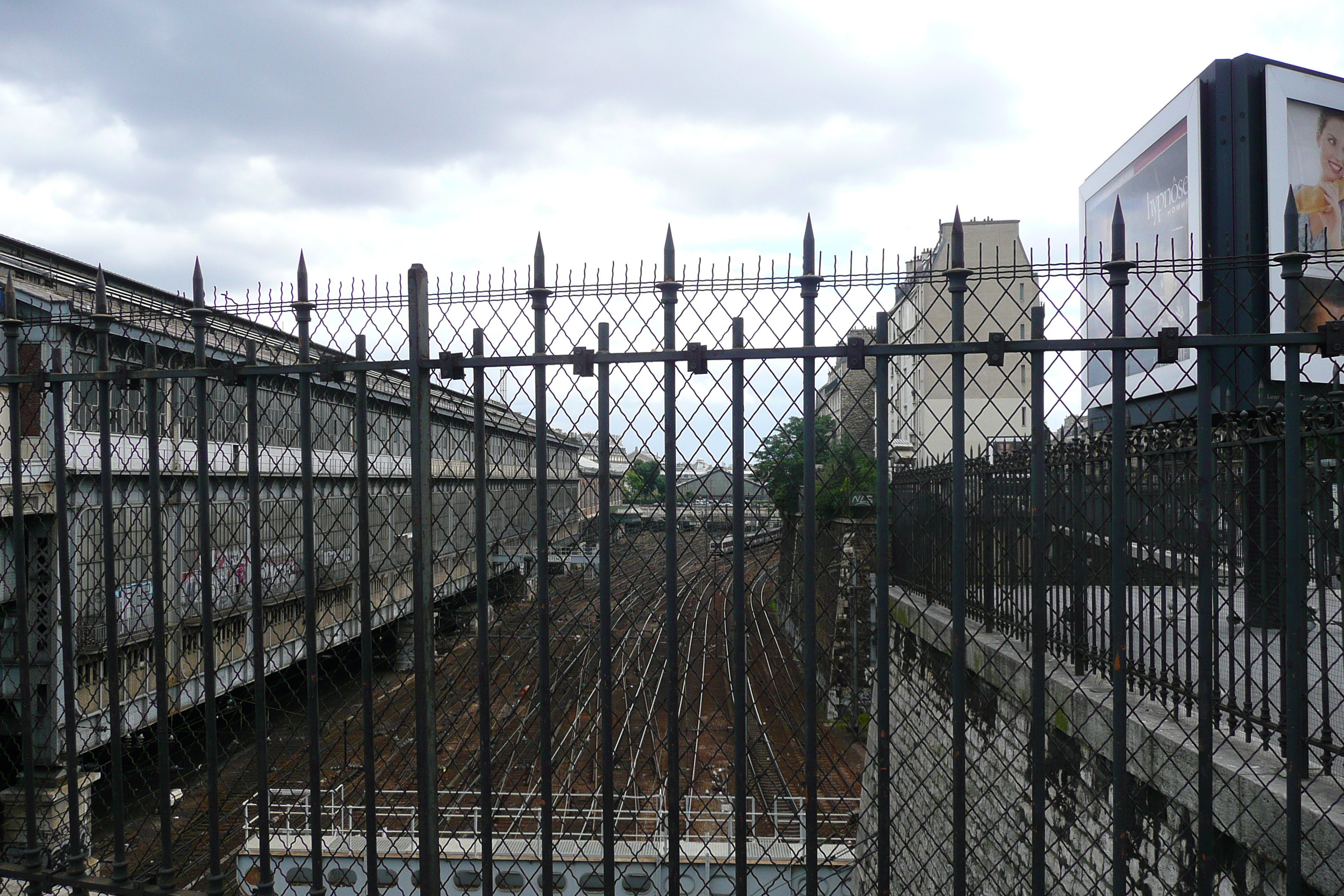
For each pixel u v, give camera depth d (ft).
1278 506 13.39
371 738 11.75
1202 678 10.39
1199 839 10.41
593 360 11.43
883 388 10.87
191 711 37.88
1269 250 28.17
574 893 29.25
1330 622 12.46
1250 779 12.06
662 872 28.66
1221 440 15.01
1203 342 10.22
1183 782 13.51
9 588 27.76
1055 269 10.61
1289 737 10.25
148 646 33.65
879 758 11.25
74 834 13.14
